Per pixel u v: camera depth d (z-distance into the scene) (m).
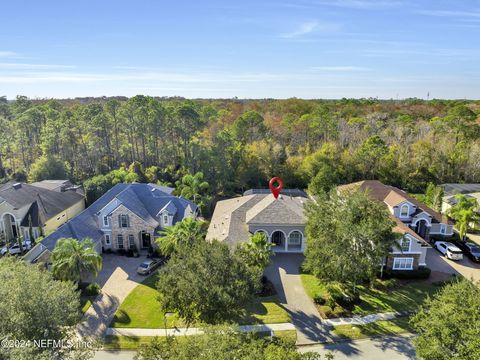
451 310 18.84
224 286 22.44
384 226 27.94
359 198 29.98
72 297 22.06
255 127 80.06
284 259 38.81
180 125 74.19
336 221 29.38
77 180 68.38
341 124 83.19
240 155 67.88
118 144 80.19
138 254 40.25
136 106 73.88
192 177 56.34
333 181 58.44
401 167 70.00
